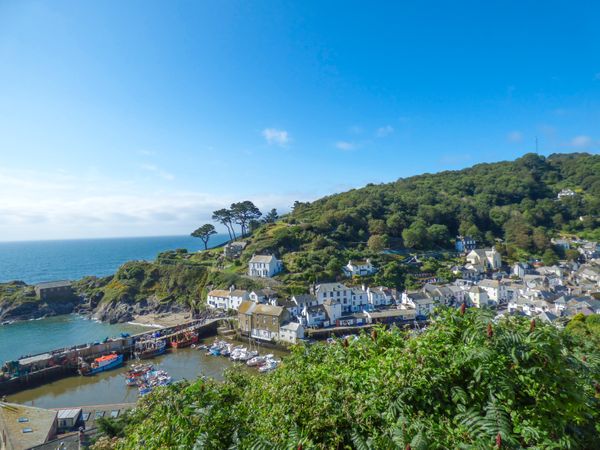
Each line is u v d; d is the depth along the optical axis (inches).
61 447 902.4
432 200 5036.9
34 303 3294.8
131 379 1688.0
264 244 3587.6
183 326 2544.3
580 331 868.0
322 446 236.2
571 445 220.4
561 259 3742.6
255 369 1769.2
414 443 201.5
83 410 1323.8
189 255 4284.0
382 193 5251.0
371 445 224.8
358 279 2982.3
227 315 2679.6
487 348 241.4
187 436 270.4
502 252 3841.0
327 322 2330.2
